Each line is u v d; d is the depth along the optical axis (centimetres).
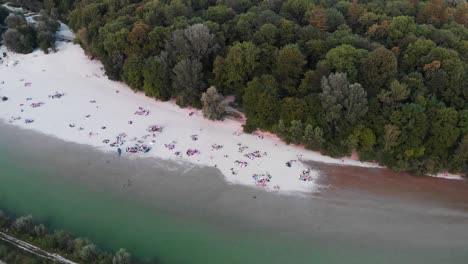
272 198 9306
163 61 12381
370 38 13238
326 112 10350
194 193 9475
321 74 10856
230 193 9450
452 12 14350
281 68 11525
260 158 10469
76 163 10419
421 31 12825
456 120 9756
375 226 8656
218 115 11719
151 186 9688
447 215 8906
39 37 16075
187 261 7988
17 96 13212
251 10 14862
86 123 11862
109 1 16000
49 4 18812
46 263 7581
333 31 13838
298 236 8450
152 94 12812
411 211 9000
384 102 10162
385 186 9656
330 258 8025
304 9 14538
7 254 7700
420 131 9775
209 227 8681
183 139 11169
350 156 10469
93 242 8338
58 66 15050
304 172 10025
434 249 8175
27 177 10081
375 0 15550
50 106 12675
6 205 9281
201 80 12275
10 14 17325
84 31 14900
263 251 8175
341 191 9500
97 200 9375
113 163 10369
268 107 10744
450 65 10706
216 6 14988
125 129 11588
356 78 10988
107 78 14225
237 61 11725
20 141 11225
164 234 8550
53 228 8669
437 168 9881
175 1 15262
